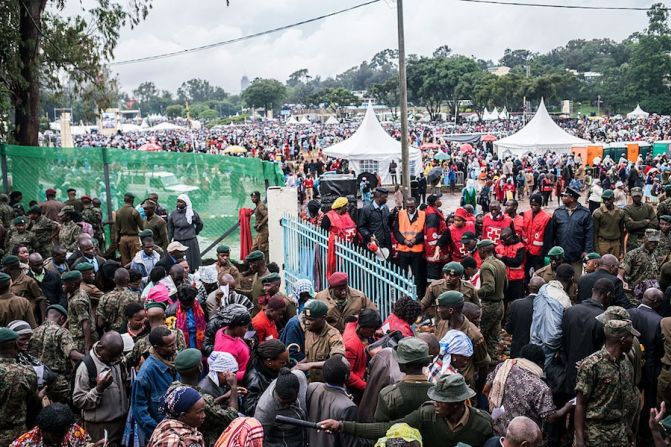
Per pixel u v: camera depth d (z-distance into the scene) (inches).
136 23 935.0
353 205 609.9
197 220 579.8
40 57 883.4
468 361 284.7
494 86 4817.9
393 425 188.2
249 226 611.5
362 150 1387.8
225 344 271.6
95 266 433.1
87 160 719.7
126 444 251.8
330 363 228.5
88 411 256.8
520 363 249.0
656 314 295.6
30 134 887.1
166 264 417.7
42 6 873.5
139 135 3794.3
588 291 337.7
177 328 309.3
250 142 2746.1
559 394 290.2
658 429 209.6
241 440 198.2
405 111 740.7
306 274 486.6
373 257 387.2
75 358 297.3
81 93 941.2
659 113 5236.2
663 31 5339.6
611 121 4249.5
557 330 295.9
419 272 497.4
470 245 433.4
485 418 203.8
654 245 415.8
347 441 223.1
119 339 257.4
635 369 254.1
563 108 5172.2
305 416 231.0
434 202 492.4
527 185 1310.3
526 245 496.7
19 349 264.8
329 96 7116.1
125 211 571.8
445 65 5226.4
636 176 1191.6
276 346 249.8
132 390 249.0
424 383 215.2
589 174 1464.1
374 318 269.9
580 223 478.3
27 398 254.1
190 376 226.4
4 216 613.0
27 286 391.2
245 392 252.7
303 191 1240.8
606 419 237.5
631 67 5467.5
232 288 373.7
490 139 2272.4
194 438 197.0
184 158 666.2
